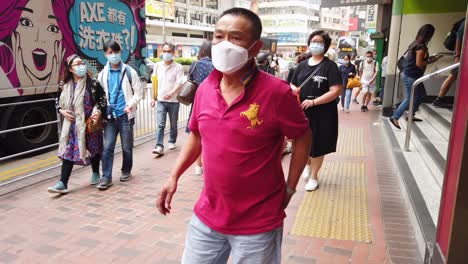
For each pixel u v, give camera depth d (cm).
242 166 170
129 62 823
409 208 382
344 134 802
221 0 6444
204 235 187
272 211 179
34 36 600
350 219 383
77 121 445
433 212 344
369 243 334
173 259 314
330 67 432
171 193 204
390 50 905
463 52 232
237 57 162
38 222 383
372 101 1396
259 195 176
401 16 884
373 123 935
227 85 175
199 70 445
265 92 167
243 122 166
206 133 177
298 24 7788
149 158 632
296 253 318
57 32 639
